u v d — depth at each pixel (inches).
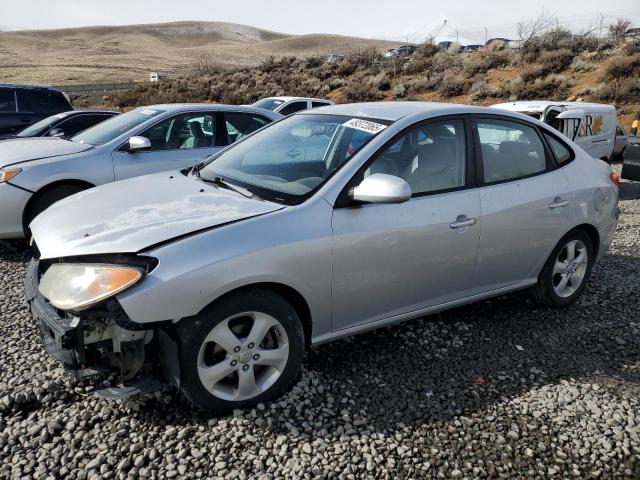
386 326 146.6
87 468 97.6
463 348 146.6
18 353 136.6
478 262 146.7
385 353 142.3
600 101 845.2
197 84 1598.2
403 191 117.3
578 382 131.1
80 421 110.1
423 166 138.0
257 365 116.0
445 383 129.2
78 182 231.0
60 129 378.3
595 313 172.2
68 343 101.5
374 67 1352.1
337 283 122.6
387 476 98.6
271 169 140.6
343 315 127.6
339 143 138.6
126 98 1493.6
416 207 132.4
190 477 96.5
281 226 114.4
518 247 154.5
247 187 133.0
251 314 112.3
